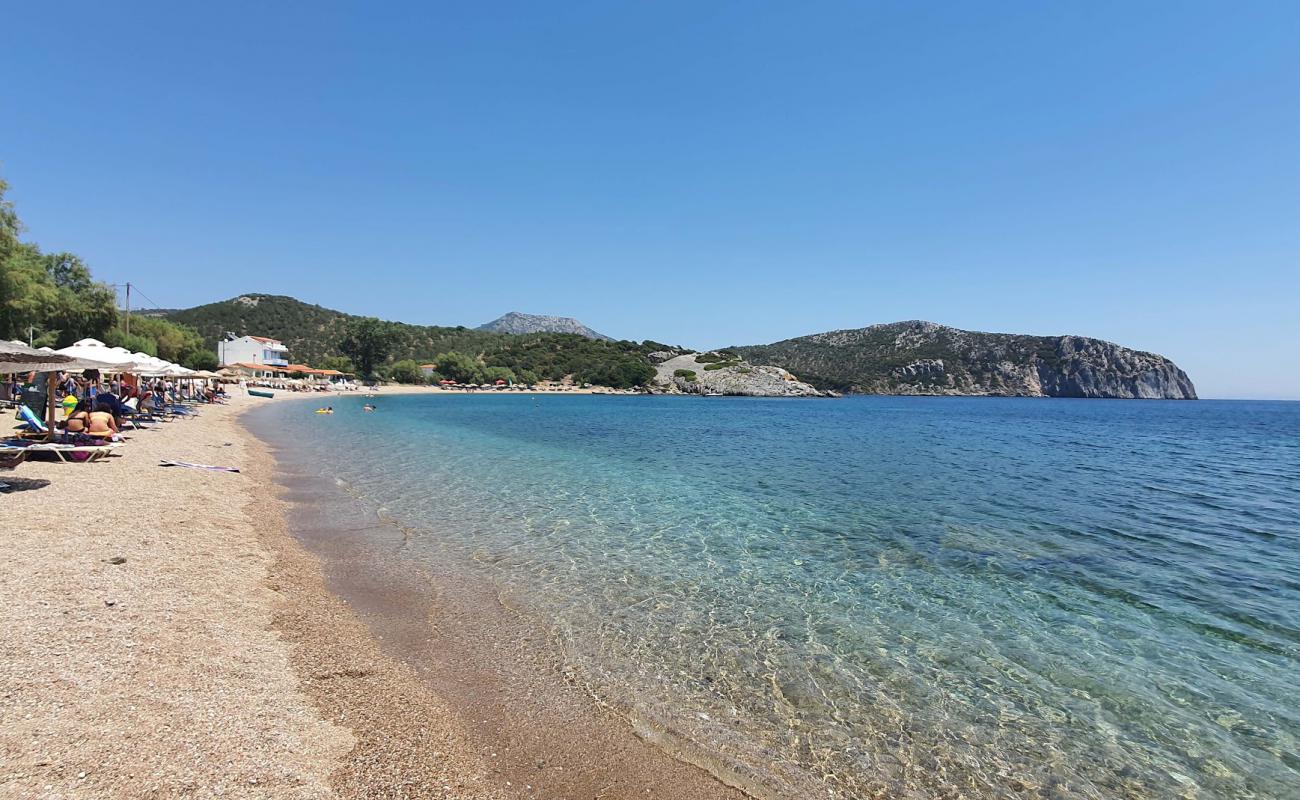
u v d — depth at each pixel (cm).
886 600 939
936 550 1227
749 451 3092
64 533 885
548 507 1559
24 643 530
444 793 444
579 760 514
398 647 702
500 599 887
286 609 762
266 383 8631
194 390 4962
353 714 534
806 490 1911
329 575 939
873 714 616
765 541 1272
